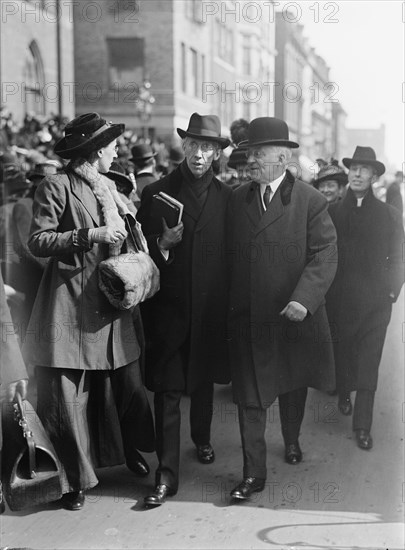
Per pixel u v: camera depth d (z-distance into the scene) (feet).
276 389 11.80
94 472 12.01
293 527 10.72
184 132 11.72
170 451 11.64
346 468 12.44
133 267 10.80
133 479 12.43
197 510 11.28
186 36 25.12
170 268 11.75
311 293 11.41
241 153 14.88
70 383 11.02
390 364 17.43
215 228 11.90
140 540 10.49
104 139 10.93
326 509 11.14
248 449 11.62
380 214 13.51
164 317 11.73
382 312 13.51
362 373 13.34
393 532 10.59
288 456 12.69
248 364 11.73
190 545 10.30
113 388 11.53
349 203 13.62
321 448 13.17
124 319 11.28
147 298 11.34
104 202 10.93
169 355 11.62
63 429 10.98
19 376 9.17
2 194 18.99
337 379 13.82
